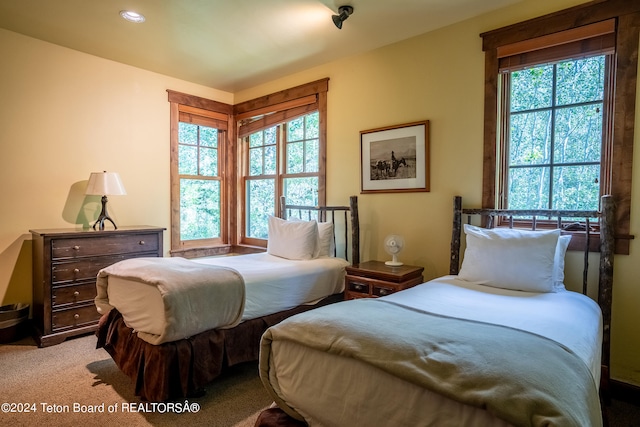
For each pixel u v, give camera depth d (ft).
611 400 7.07
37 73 10.30
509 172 8.57
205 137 14.52
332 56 11.22
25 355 8.75
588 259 7.33
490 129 8.52
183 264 7.93
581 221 7.64
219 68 12.26
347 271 9.57
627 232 6.97
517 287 6.88
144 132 12.58
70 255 9.66
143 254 11.10
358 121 11.03
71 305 9.69
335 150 11.65
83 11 8.50
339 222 11.58
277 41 10.09
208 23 9.05
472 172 8.83
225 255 14.87
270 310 8.23
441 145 9.34
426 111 9.59
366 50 10.72
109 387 7.32
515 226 8.47
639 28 6.77
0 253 9.90
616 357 7.13
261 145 14.56
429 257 9.63
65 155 10.92
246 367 8.42
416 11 8.43
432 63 9.43
